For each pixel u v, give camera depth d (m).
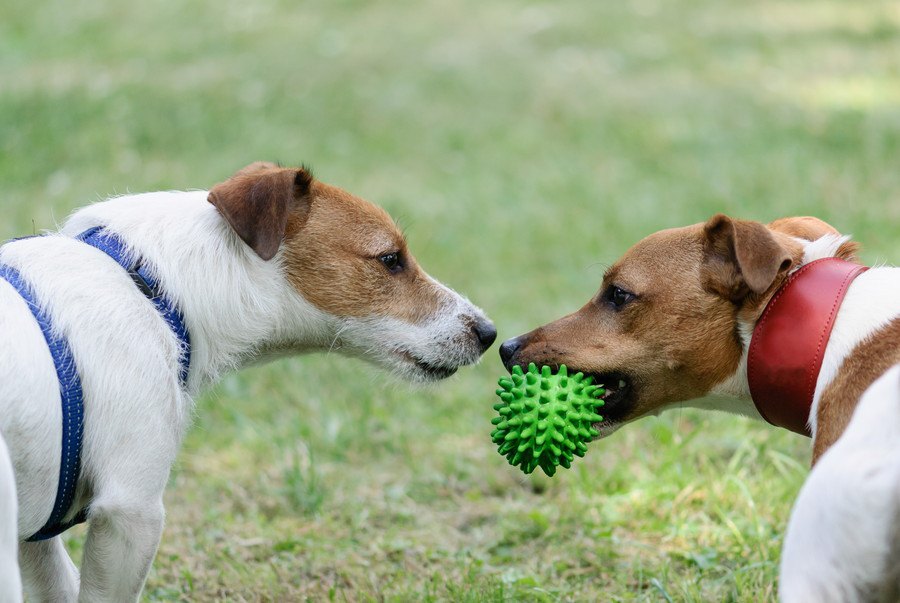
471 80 27.66
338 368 12.95
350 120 23.75
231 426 11.83
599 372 7.64
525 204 18.81
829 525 5.41
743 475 10.26
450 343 8.17
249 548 9.51
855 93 25.48
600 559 9.17
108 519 6.59
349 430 11.61
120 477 6.56
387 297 7.98
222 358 7.43
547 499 10.44
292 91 25.77
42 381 6.31
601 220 17.70
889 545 5.29
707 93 26.30
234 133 21.88
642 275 7.47
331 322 7.82
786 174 19.27
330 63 28.92
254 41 31.14
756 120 23.50
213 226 7.39
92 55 28.52
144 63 27.84
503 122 24.16
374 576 9.02
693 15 35.59
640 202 18.45
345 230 7.79
